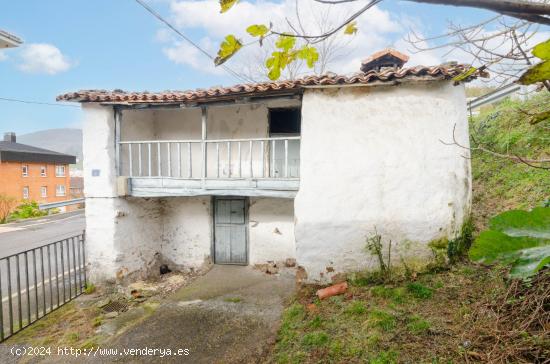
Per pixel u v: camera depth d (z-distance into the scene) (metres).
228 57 1.15
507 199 6.11
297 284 5.69
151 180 6.58
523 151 6.74
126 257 6.85
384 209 5.38
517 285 3.72
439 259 5.23
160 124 7.86
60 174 21.91
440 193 5.26
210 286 6.60
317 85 5.32
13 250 9.46
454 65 4.88
